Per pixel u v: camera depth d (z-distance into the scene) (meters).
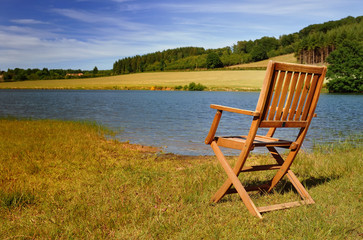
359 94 60.34
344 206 3.23
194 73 114.62
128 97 50.00
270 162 6.17
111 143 9.32
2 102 38.66
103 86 89.81
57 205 3.45
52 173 5.18
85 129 12.07
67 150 7.30
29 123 13.78
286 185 4.26
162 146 9.37
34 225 2.85
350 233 2.63
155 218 2.95
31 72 138.88
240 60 148.00
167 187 4.09
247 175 4.90
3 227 2.83
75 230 2.72
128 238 2.55
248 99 42.25
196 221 2.91
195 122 16.80
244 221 2.89
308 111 3.44
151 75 119.44
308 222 2.76
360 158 5.70
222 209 3.24
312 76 3.29
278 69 2.96
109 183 4.25
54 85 101.75
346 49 68.38
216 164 5.73
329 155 6.44
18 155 6.54
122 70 176.50
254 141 3.39
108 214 3.06
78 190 3.97
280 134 12.24
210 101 38.03
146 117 19.69
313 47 113.25
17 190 3.84
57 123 13.92
